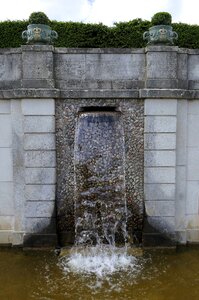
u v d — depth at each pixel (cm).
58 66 759
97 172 786
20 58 748
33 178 769
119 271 689
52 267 705
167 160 772
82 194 791
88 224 800
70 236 805
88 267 705
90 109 787
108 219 798
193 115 775
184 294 609
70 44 1293
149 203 783
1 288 629
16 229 794
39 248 782
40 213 777
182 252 772
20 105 753
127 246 791
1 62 755
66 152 779
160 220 787
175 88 751
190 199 802
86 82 762
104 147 780
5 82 759
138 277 666
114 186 791
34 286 635
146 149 768
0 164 779
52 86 746
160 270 692
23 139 762
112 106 767
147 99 751
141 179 791
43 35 746
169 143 766
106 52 758
